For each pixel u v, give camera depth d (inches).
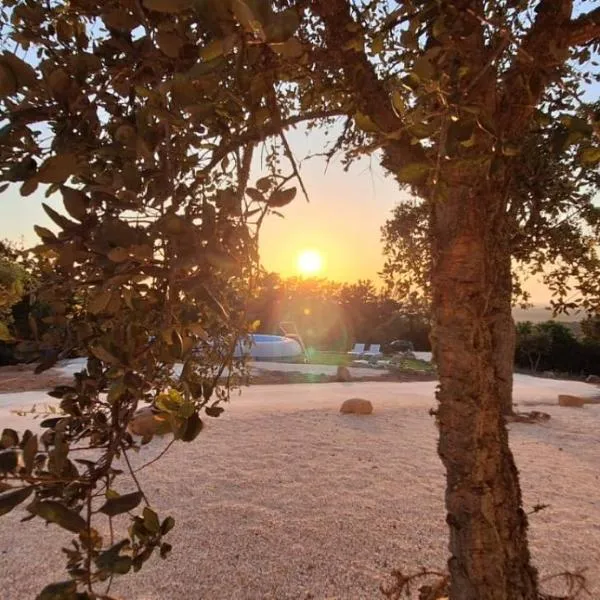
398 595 88.1
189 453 198.8
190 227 29.0
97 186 29.1
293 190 34.8
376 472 179.0
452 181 60.3
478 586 62.6
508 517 64.2
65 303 43.9
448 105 38.2
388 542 127.4
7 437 33.0
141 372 36.0
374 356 644.7
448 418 64.6
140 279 31.7
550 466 192.5
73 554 36.9
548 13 54.9
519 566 63.9
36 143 32.6
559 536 132.4
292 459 193.3
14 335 43.7
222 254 29.2
